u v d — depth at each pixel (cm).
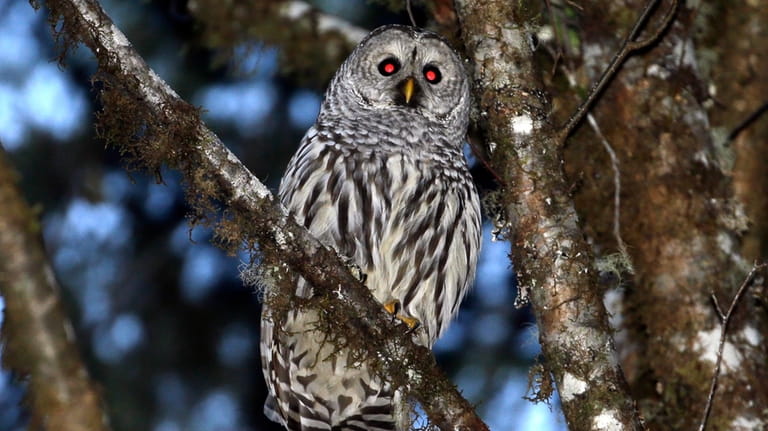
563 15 1275
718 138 1322
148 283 1574
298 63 1536
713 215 1227
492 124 984
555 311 923
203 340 1578
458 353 1555
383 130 1212
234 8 1516
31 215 845
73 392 820
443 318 1223
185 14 1558
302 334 1140
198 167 922
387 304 1174
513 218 956
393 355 977
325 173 1180
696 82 1287
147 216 1596
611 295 1248
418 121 1245
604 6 1284
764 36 1374
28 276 827
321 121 1288
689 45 1289
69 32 912
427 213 1184
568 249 937
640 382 1220
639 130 1253
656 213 1231
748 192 1334
